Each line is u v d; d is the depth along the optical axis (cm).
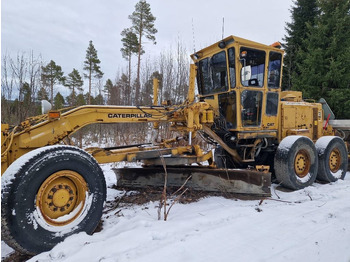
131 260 213
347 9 1291
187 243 243
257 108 495
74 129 334
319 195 408
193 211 344
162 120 414
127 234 264
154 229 275
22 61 1071
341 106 1233
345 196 402
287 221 300
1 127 303
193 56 555
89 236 271
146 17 1916
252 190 396
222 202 384
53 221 261
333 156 544
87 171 286
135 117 386
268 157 559
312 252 233
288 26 1669
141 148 434
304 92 1312
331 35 1309
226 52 472
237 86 461
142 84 1753
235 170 406
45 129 315
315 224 292
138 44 1927
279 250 234
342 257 228
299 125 566
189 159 425
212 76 523
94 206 289
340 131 694
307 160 488
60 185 273
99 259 218
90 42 2481
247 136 482
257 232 271
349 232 273
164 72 1608
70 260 219
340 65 1234
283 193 439
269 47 488
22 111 989
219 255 225
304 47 1552
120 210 368
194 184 439
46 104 329
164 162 381
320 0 1348
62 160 265
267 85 502
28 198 240
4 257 257
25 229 237
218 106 515
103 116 356
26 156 252
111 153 377
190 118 416
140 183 482
